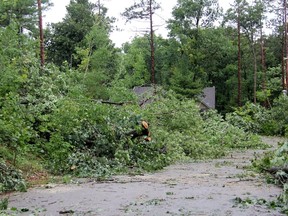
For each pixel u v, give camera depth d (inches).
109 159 369.1
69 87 445.1
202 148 511.8
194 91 1341.0
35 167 318.7
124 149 387.5
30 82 392.5
